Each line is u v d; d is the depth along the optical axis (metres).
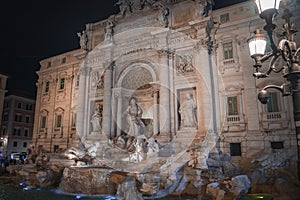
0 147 48.12
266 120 21.22
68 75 35.25
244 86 22.67
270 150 19.98
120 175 15.72
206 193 14.07
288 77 7.19
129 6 30.02
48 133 34.91
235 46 23.83
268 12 6.52
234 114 22.62
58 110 34.75
